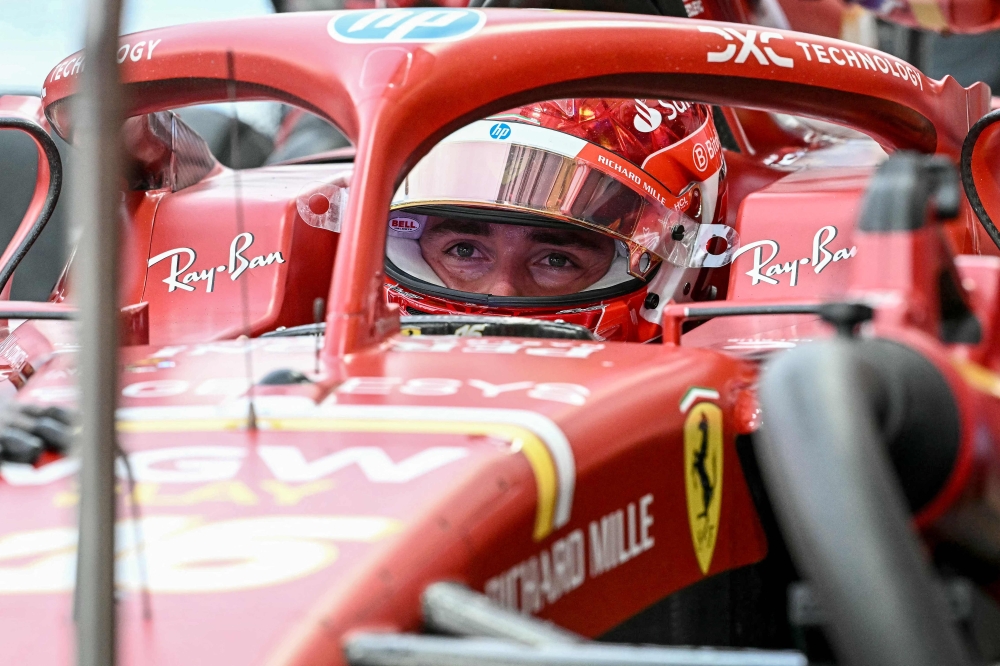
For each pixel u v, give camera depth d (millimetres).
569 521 2857
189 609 2152
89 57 1573
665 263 6703
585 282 6742
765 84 4902
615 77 4625
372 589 2230
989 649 3035
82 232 1583
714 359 3916
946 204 2758
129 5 1609
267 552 2322
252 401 3033
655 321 6707
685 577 3416
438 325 4773
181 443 2861
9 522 2584
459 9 4820
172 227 6824
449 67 4379
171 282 6645
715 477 3574
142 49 5055
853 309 2254
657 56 4641
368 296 3865
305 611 2143
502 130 6332
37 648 2102
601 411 3123
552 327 4730
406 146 4285
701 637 3510
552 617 2799
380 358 3648
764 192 6773
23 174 11711
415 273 6832
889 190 2766
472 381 3318
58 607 2219
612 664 2018
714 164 6949
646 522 3207
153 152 7000
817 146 8539
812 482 1994
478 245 6809
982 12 8492
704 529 3518
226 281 6578
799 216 6531
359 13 4902
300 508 2492
